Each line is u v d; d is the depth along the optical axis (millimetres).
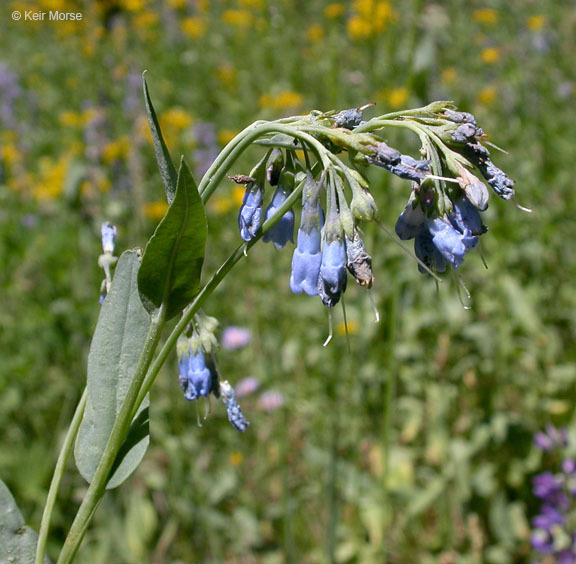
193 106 638
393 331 275
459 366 329
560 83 577
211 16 820
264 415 320
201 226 126
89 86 683
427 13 559
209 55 732
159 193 470
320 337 343
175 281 131
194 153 518
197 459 303
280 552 283
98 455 143
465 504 292
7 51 779
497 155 444
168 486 291
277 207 137
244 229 136
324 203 252
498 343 328
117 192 438
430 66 349
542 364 335
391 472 294
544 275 374
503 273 340
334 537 261
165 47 745
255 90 668
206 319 157
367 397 325
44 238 406
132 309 147
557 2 803
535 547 265
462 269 357
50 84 703
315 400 323
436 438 301
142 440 143
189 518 284
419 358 333
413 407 313
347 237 124
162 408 316
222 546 283
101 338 146
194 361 155
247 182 137
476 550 277
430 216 130
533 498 296
